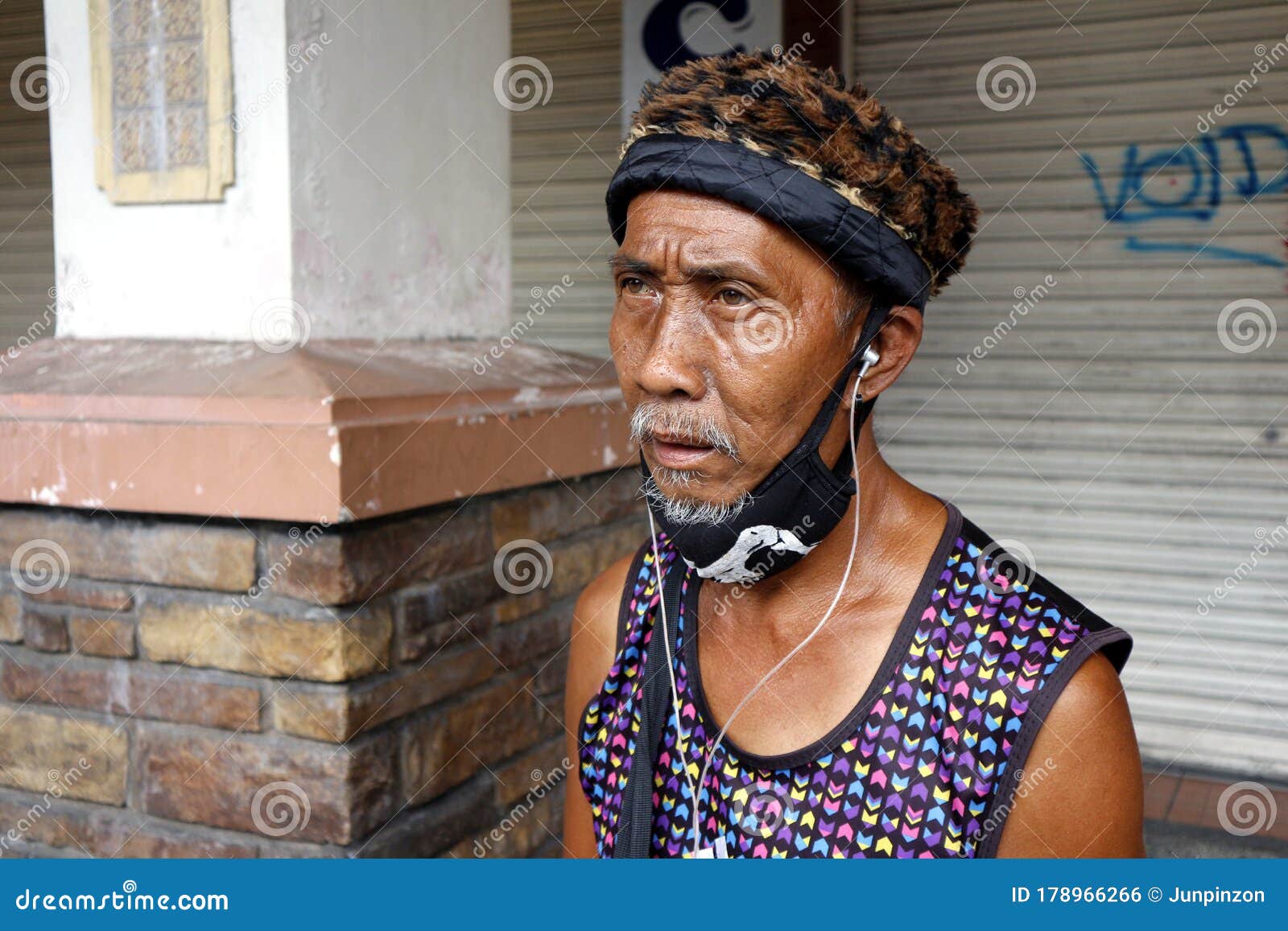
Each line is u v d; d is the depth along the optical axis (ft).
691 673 3.34
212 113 7.20
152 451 6.47
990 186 12.74
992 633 2.94
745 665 3.26
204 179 7.26
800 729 3.10
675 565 3.55
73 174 7.78
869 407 3.14
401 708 6.87
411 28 8.07
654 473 2.99
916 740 2.92
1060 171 12.42
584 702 3.86
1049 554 13.14
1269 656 12.35
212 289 7.36
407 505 6.61
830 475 2.95
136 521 6.75
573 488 8.82
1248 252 11.84
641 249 2.86
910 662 2.98
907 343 3.06
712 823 3.17
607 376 9.47
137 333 7.68
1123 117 12.08
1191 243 12.03
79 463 6.70
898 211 2.89
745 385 2.80
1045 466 13.03
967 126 12.69
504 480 7.63
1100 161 12.25
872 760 2.94
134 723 6.89
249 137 7.11
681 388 2.83
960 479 13.42
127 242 7.63
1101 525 12.88
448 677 7.32
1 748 7.24
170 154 7.38
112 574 6.85
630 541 9.78
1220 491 12.34
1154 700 12.89
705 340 2.84
